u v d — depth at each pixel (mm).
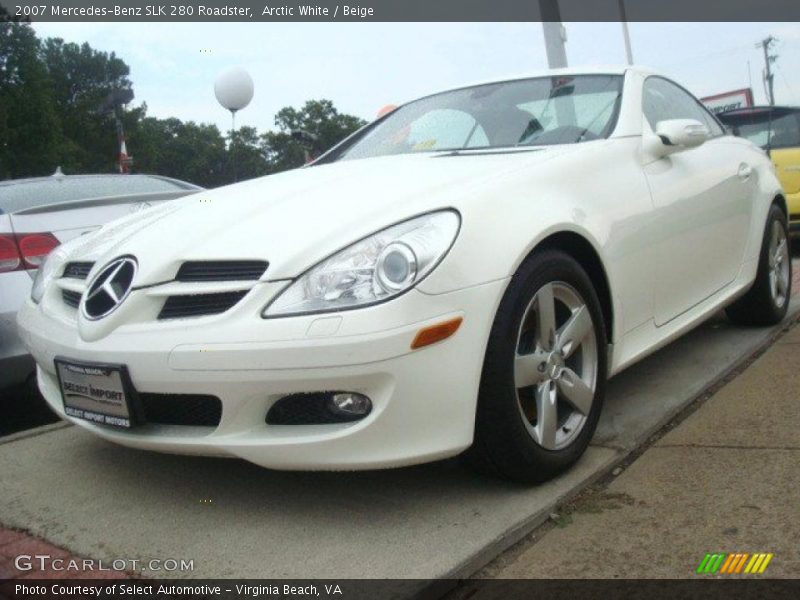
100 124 72250
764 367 3881
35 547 2416
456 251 2348
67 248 3268
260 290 2332
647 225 3152
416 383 2273
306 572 2182
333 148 4008
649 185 3256
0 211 4238
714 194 3762
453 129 3611
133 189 5008
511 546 2326
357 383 2242
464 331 2332
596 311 2822
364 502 2582
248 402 2320
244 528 2457
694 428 3141
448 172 2793
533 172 2766
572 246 2850
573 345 2727
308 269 2338
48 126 59125
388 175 2879
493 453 2502
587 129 3381
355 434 2289
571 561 2219
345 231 2416
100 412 2584
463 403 2352
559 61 6914
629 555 2221
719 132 4422
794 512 2375
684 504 2486
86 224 4191
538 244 2605
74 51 75625
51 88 65375
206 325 2344
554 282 2633
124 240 2844
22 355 3734
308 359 2221
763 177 4469
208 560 2281
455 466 2816
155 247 2615
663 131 3404
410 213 2436
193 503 2652
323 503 2594
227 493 2715
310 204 2656
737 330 4594
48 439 3359
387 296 2246
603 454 2861
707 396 3525
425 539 2314
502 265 2416
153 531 2473
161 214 3047
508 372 2443
